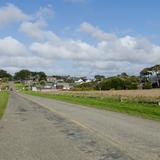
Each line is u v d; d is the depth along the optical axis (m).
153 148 12.12
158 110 32.62
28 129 18.50
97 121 22.73
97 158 10.46
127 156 10.72
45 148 12.46
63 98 77.88
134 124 20.59
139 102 47.56
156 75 148.25
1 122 22.53
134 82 142.62
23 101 62.31
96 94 84.00
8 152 11.72
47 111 34.06
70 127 19.28
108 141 13.77
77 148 12.33
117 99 59.06
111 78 142.50
